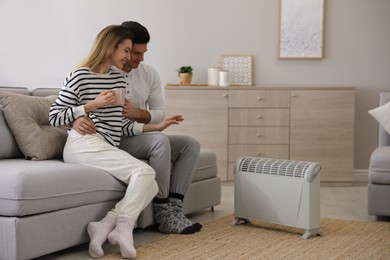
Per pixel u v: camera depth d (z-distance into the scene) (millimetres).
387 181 3914
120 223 2998
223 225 3715
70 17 5934
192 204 3896
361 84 5887
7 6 5984
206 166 4051
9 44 6004
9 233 2635
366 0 5840
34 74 5996
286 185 3480
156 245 3166
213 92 5520
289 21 5844
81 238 2975
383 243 3303
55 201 2799
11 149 3363
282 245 3223
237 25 5883
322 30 5836
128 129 3500
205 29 5883
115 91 3154
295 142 5527
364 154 5922
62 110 3168
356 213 4250
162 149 3383
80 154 3176
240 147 5543
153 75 3838
